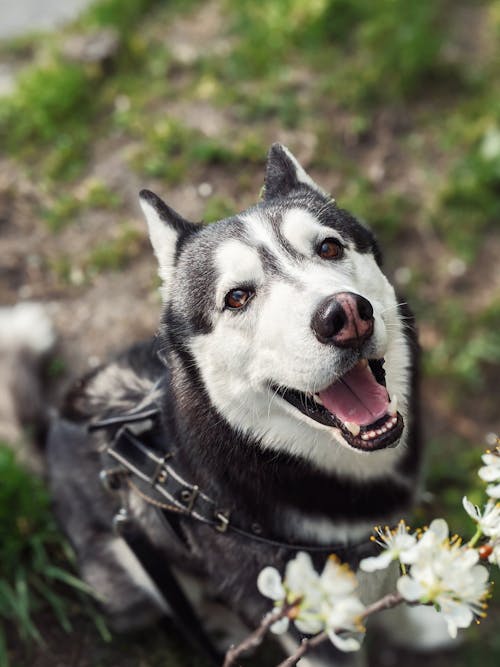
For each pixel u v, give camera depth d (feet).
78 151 2.50
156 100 2.62
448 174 2.44
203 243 1.28
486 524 0.72
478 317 2.19
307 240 1.22
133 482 1.34
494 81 2.67
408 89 2.62
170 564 1.49
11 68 2.79
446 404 2.06
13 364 1.90
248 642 0.67
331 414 1.14
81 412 1.55
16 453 1.82
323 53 2.72
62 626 1.59
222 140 2.48
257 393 1.19
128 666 1.55
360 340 1.07
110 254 2.27
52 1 3.07
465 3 2.97
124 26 2.87
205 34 2.85
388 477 1.29
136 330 2.15
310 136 2.49
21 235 2.33
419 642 1.66
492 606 1.70
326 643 1.27
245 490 1.24
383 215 2.34
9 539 1.64
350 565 1.26
